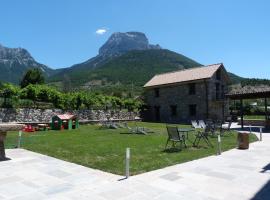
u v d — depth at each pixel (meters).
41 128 22.48
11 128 10.42
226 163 9.80
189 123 35.25
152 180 7.66
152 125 29.53
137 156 10.85
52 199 6.26
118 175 8.16
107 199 6.26
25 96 26.67
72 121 24.75
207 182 7.53
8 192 6.73
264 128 26.69
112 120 33.66
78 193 6.65
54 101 28.52
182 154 11.32
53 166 9.24
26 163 9.65
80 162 9.75
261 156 11.15
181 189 6.94
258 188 7.07
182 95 36.38
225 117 35.78
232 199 6.31
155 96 39.69
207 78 33.38
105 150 12.13
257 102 51.38
